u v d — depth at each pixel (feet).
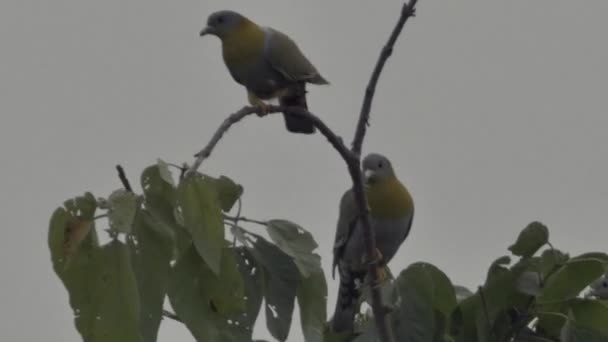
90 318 19.21
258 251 24.86
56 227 19.34
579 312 30.25
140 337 19.16
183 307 20.99
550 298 30.22
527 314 30.27
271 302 24.93
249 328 22.17
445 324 28.91
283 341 24.79
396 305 27.55
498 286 29.86
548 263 30.14
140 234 20.20
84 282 19.25
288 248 24.98
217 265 20.47
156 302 20.10
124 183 20.61
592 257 30.01
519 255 30.58
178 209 20.70
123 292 19.16
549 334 30.86
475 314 29.71
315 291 25.68
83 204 19.49
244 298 22.75
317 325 25.88
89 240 19.22
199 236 20.48
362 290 30.83
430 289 27.78
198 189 20.51
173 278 20.98
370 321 29.58
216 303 21.52
